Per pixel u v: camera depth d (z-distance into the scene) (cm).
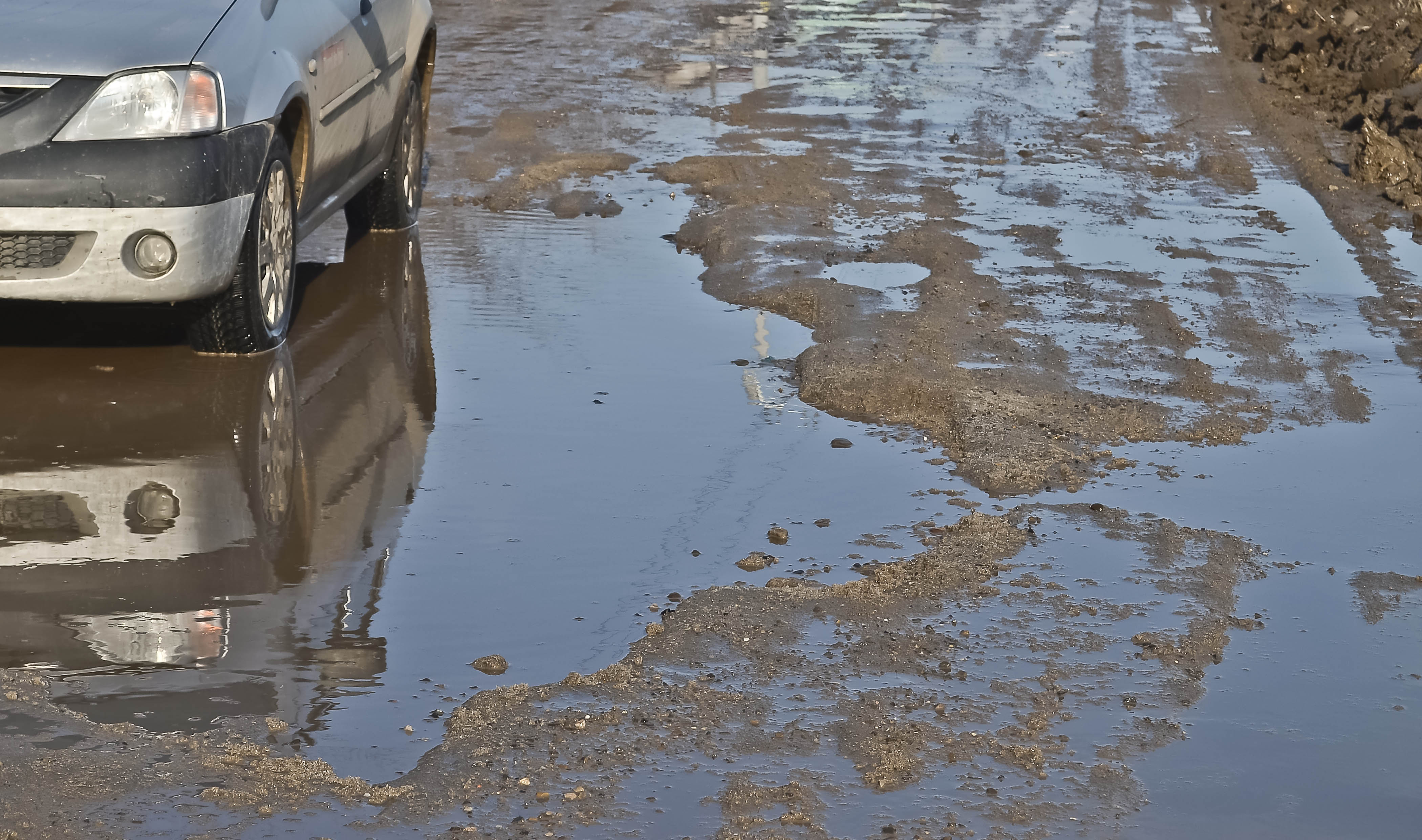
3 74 536
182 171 541
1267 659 384
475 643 383
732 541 447
